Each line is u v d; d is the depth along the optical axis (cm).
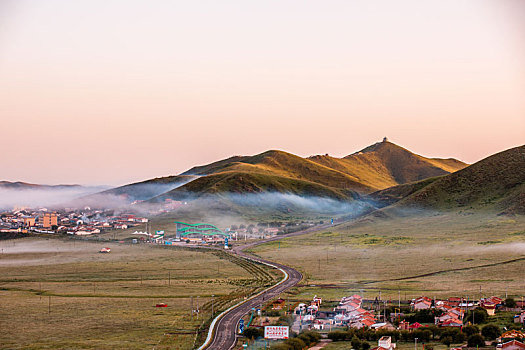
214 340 13488
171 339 13688
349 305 15988
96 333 14450
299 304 16638
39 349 12950
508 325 13400
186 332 14412
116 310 17375
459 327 13288
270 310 16588
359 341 12050
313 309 16038
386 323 14325
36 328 15075
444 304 15900
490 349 11412
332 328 14300
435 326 13512
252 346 12719
